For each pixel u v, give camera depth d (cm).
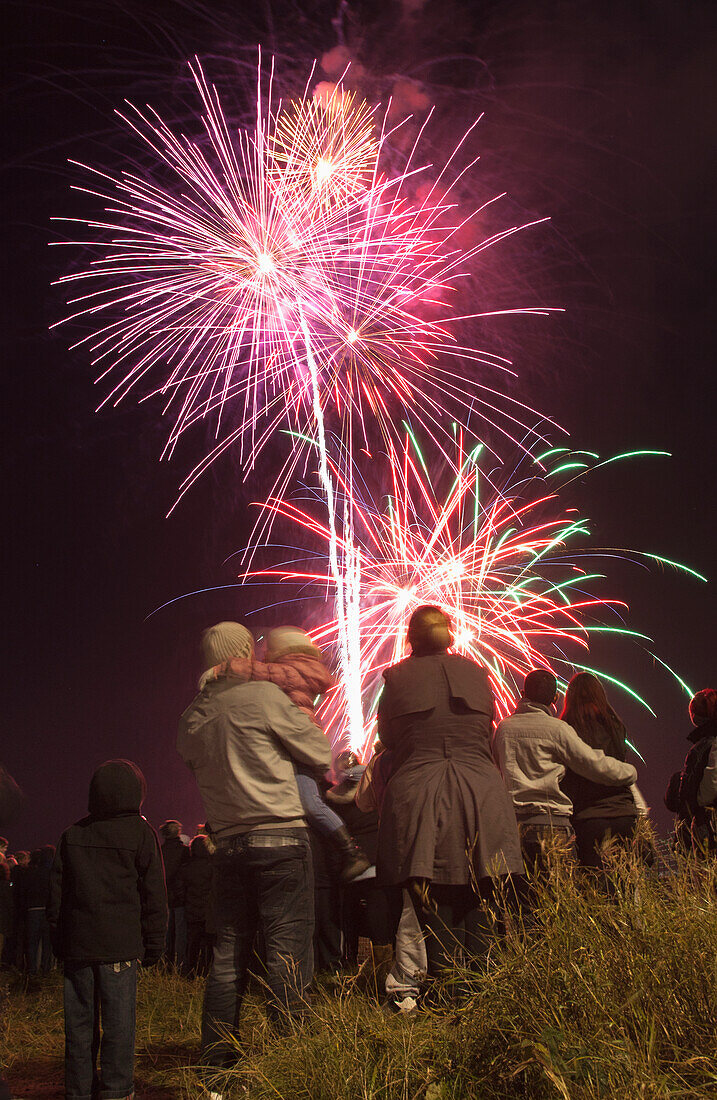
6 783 409
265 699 396
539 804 438
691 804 506
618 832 449
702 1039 260
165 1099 399
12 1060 508
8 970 945
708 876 319
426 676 393
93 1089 397
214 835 400
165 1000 623
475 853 359
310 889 393
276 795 388
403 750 387
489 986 298
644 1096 234
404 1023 323
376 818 566
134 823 419
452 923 361
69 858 408
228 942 389
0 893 823
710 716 521
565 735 444
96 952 396
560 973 287
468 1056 281
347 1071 298
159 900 417
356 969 557
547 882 339
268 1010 378
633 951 287
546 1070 242
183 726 411
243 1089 318
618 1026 265
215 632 430
